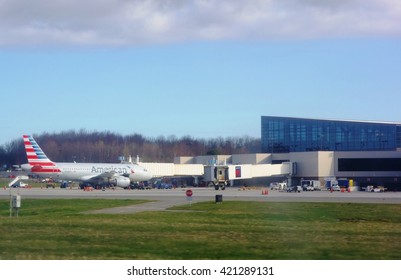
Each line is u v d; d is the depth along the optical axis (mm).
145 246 32250
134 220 49156
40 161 132750
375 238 36125
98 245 32594
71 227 42719
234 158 184000
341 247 32000
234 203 74188
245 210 62344
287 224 46031
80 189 132500
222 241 34531
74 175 134500
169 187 147000
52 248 31391
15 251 30250
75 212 60344
